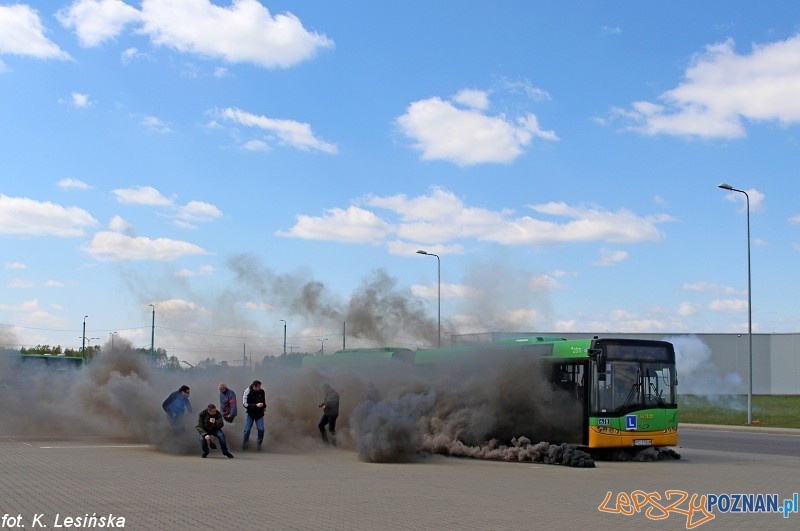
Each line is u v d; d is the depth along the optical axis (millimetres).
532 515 12094
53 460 18875
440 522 11273
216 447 21062
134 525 10648
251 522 10984
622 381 21859
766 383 74062
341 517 11516
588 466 19922
